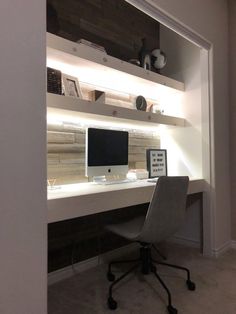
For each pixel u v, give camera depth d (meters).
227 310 1.75
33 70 1.11
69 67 2.08
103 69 2.14
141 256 2.24
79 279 2.21
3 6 1.02
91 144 2.19
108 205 1.76
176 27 2.28
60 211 1.49
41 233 1.12
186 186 1.92
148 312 1.73
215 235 2.65
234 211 2.90
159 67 2.92
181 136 2.99
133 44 2.92
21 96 1.07
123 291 2.00
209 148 2.69
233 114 2.91
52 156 2.20
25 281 1.06
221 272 2.31
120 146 2.45
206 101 2.71
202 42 2.57
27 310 1.07
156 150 2.76
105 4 2.62
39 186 1.12
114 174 2.38
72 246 2.32
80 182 2.39
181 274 2.27
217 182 2.71
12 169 1.04
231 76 2.92
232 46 2.92
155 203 1.75
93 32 2.50
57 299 1.90
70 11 2.30
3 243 1.00
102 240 2.58
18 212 1.05
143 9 1.99
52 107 1.71
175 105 3.01
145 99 2.89
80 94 2.15
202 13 2.53
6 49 1.03
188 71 2.91
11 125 1.04
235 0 2.89
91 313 1.73
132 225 2.06
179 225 1.97
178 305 1.81
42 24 1.15
